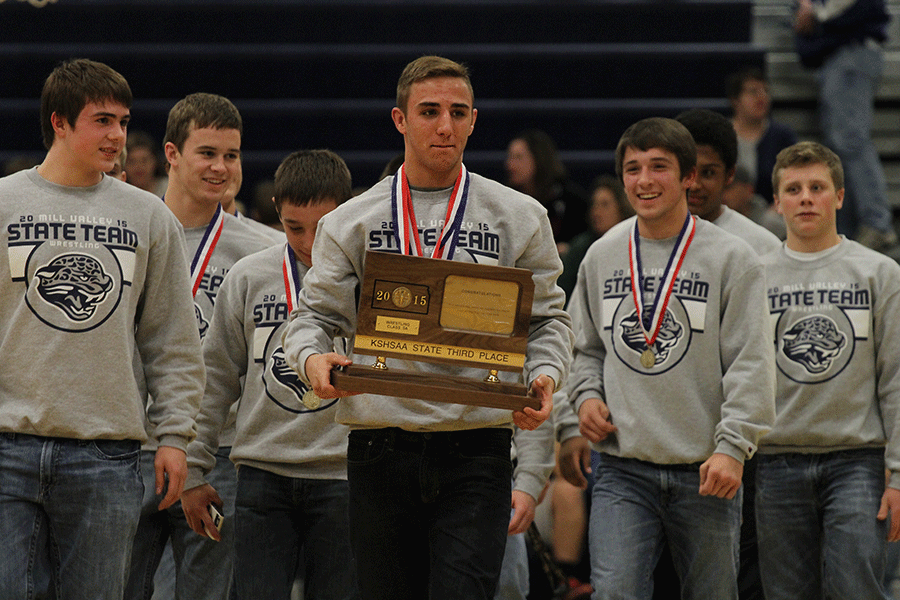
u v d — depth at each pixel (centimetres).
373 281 761
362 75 2550
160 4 2578
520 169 2005
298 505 1035
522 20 2609
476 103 2517
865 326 1169
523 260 823
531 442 1170
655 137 1079
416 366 796
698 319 1065
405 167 830
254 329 1073
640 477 1076
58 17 2570
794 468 1181
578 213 1989
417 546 827
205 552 1109
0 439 881
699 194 1245
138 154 1948
